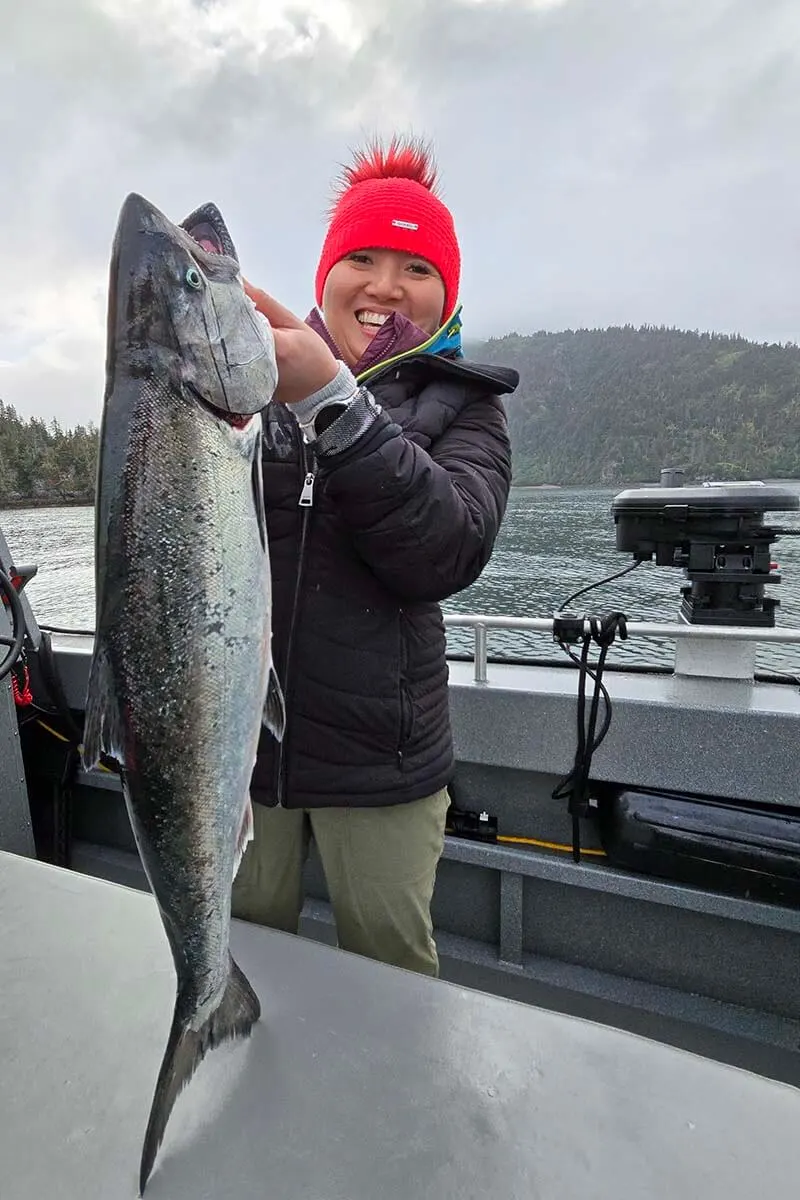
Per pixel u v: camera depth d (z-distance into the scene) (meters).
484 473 1.39
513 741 2.18
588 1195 0.77
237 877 1.56
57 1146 0.84
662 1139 0.83
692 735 1.99
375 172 1.88
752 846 1.89
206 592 1.01
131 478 0.97
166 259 0.98
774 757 1.93
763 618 2.13
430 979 1.09
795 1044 1.93
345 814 1.42
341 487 1.14
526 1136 0.84
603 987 2.12
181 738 0.99
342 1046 0.96
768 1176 0.79
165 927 0.97
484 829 2.27
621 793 2.07
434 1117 0.86
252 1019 1.00
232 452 1.04
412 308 1.71
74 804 2.93
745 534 2.07
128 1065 0.94
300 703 1.37
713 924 2.05
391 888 1.43
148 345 0.97
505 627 2.10
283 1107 0.88
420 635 1.43
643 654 2.44
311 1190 0.78
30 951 1.14
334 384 1.11
